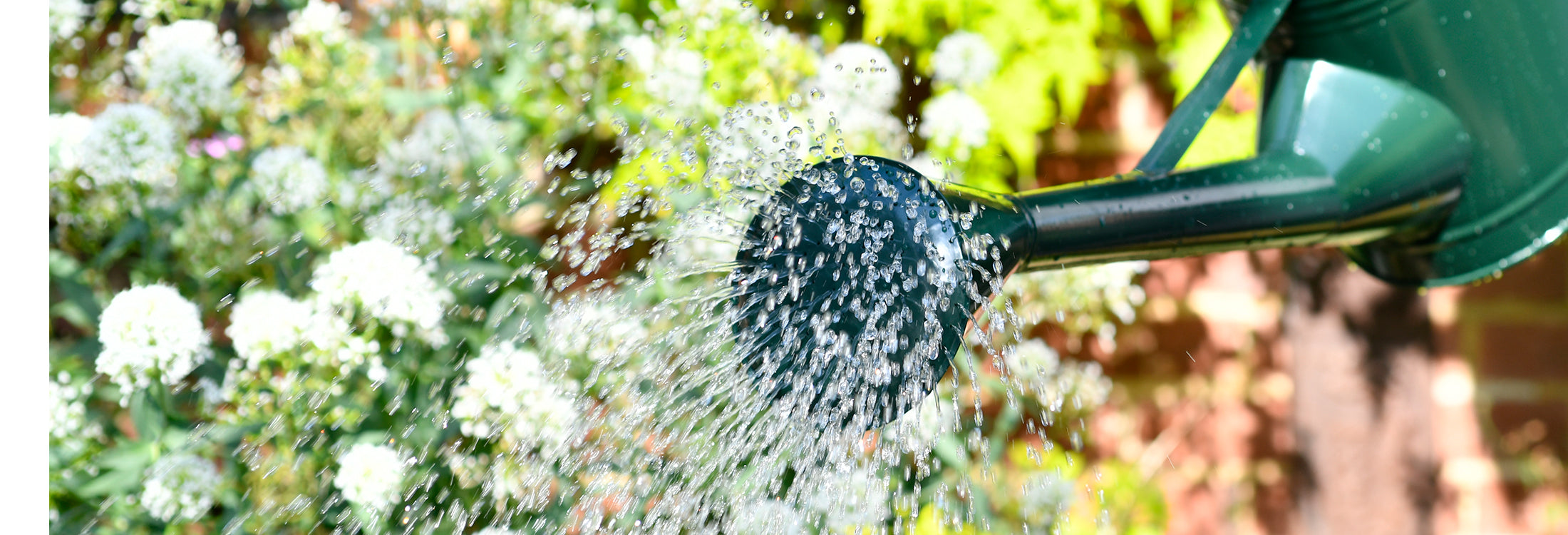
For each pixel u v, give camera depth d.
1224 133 2.01
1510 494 2.12
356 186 1.92
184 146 1.91
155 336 1.77
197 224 1.91
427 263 1.84
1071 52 2.05
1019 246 1.47
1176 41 2.09
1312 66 1.57
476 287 1.88
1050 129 2.12
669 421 1.60
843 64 1.86
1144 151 2.12
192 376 1.92
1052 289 1.94
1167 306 2.16
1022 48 2.05
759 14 1.99
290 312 1.78
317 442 1.82
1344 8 1.55
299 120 1.96
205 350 1.82
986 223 1.47
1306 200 1.53
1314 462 2.09
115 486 1.80
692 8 1.87
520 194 1.71
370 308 1.78
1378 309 2.07
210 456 1.85
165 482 1.79
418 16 1.93
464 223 1.89
